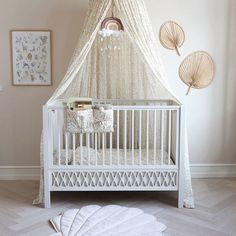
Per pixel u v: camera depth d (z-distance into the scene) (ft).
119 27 11.40
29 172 14.32
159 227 9.93
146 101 13.12
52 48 13.78
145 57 11.29
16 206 11.55
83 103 11.51
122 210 11.07
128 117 13.58
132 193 12.80
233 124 14.49
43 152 11.25
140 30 11.21
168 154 11.60
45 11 13.61
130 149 13.46
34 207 11.48
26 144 14.24
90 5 11.78
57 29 13.70
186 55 14.06
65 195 12.57
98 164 11.45
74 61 11.28
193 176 14.55
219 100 14.35
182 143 11.27
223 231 9.81
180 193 11.39
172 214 10.93
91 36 11.11
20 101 14.01
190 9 13.85
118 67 13.32
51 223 10.26
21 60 13.76
